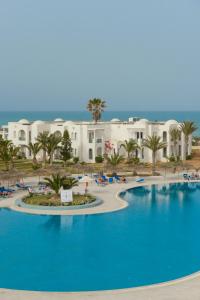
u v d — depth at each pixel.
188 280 28.58
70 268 31.03
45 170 66.75
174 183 68.38
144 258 33.12
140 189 63.66
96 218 45.84
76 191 60.22
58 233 40.09
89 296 25.86
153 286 27.48
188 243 37.12
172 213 48.28
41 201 51.47
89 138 92.19
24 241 37.62
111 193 59.25
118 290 26.80
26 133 97.50
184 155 93.06
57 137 85.38
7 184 65.06
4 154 72.50
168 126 92.50
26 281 28.69
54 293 26.28
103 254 34.03
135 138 93.19
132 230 41.22
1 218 45.59
